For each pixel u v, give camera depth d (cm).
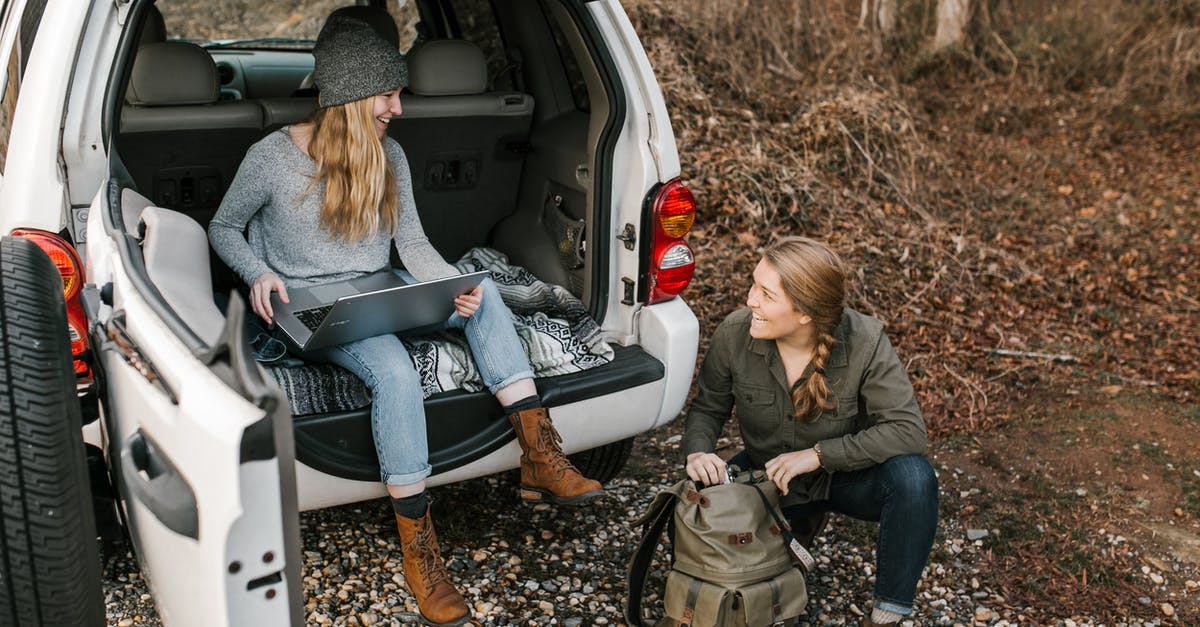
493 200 328
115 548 240
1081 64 956
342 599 260
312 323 235
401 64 246
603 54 259
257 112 268
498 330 245
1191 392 428
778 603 222
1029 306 523
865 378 238
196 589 150
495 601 264
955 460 364
